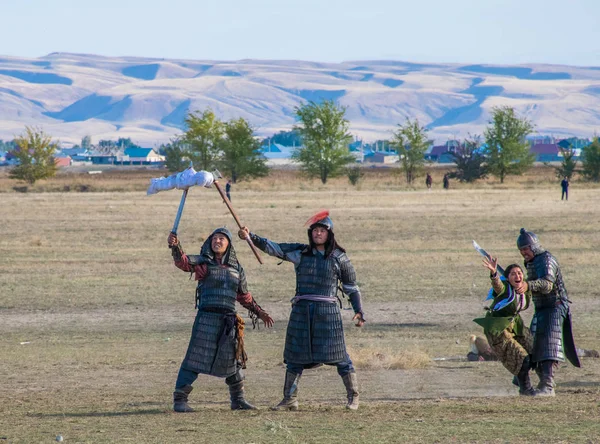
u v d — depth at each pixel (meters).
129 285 80.94
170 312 67.31
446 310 66.81
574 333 55.59
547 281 33.94
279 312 66.44
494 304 34.94
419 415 28.78
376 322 61.72
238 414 30.14
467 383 39.62
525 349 35.28
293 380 31.16
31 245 117.75
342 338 30.95
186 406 31.16
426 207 193.00
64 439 25.42
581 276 83.25
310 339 30.72
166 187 30.59
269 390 38.41
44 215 171.88
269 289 77.69
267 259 100.31
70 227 145.62
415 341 53.81
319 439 24.56
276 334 57.28
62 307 69.81
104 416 30.11
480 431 25.33
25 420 29.48
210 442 24.50
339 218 162.50
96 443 24.69
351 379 31.02
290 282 81.88
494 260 34.66
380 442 23.97
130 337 56.84
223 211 182.88
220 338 30.83
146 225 148.88
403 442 23.92
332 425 26.97
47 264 96.69
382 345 52.16
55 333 58.81
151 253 108.12
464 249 109.81
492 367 44.41
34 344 54.28
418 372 43.19
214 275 30.92
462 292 75.62
